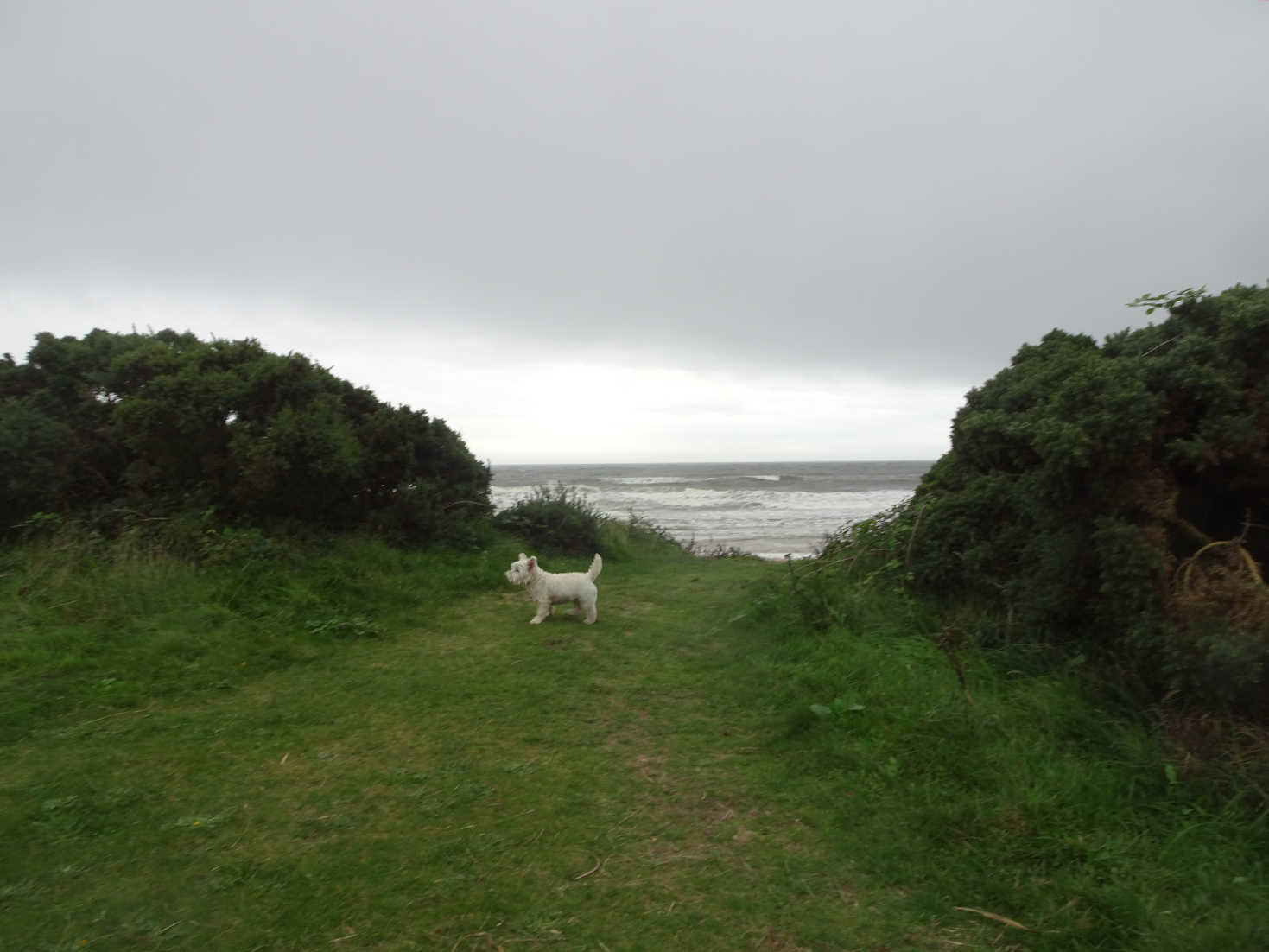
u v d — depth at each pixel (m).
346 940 2.88
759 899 3.17
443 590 9.20
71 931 2.90
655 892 3.21
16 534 8.95
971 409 8.05
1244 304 5.27
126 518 8.86
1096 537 5.05
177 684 5.72
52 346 10.21
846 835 3.65
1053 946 2.88
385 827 3.74
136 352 9.96
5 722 4.89
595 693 5.75
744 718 5.25
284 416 9.26
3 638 6.23
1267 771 3.83
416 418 11.73
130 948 2.81
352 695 5.66
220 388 9.23
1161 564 4.74
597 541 13.08
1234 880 3.21
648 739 4.88
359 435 10.67
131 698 5.40
